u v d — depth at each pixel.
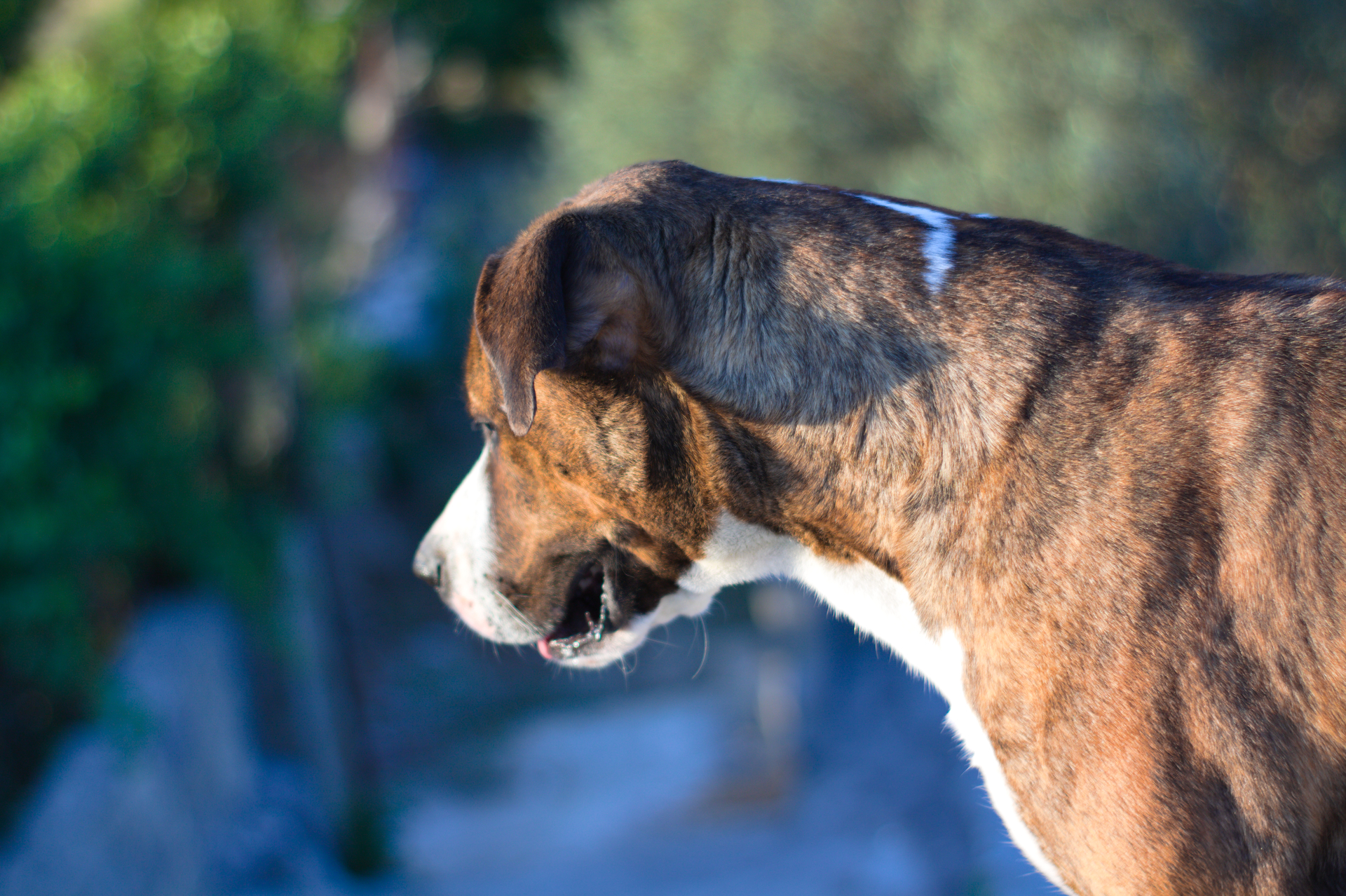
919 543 1.93
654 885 7.09
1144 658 1.71
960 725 1.94
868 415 1.94
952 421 1.90
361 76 19.59
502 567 2.33
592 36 9.15
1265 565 1.68
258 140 6.25
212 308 6.25
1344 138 6.22
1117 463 1.79
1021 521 1.83
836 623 10.09
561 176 9.18
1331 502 1.68
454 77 23.56
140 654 5.09
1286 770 1.66
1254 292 1.89
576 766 10.27
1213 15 6.00
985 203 6.23
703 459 2.04
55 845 3.51
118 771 4.09
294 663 6.84
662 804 9.25
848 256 2.01
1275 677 1.67
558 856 8.19
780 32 7.36
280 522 6.53
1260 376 1.77
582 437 2.08
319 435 7.73
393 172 19.52
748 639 13.04
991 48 6.30
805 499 2.01
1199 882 1.67
